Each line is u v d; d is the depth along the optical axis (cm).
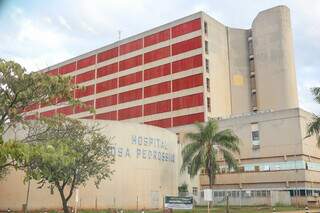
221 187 6831
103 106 9375
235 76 8575
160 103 8288
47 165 1733
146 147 5381
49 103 1767
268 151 6531
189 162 5159
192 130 7600
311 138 6506
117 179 4969
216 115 7831
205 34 8056
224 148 5697
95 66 9844
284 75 8200
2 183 4475
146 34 8938
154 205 5275
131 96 8869
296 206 5622
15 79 1588
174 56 8288
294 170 6191
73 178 2933
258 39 8625
